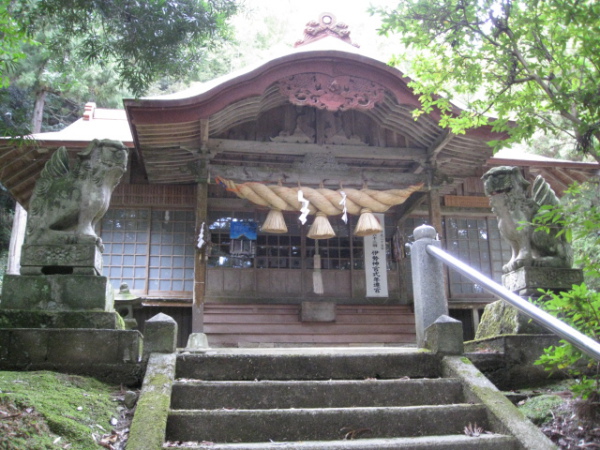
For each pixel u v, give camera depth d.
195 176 9.84
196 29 6.64
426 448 3.36
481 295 12.32
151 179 11.10
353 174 10.24
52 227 5.13
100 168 5.28
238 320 11.12
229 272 11.41
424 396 4.15
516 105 4.88
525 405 4.22
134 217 11.60
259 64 9.36
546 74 4.68
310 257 11.75
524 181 5.89
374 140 10.80
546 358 3.98
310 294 11.51
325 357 4.52
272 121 10.55
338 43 11.00
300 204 9.82
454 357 4.63
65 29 6.90
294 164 10.16
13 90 16.14
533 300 5.33
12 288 4.88
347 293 11.62
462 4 4.72
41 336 4.51
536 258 5.59
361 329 11.41
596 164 11.68
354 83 9.59
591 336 3.79
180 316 11.65
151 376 3.95
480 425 3.81
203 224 9.69
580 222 3.94
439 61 5.21
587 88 4.36
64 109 20.27
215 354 4.45
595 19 4.25
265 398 3.97
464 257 12.46
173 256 11.49
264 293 11.38
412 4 4.82
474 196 12.72
